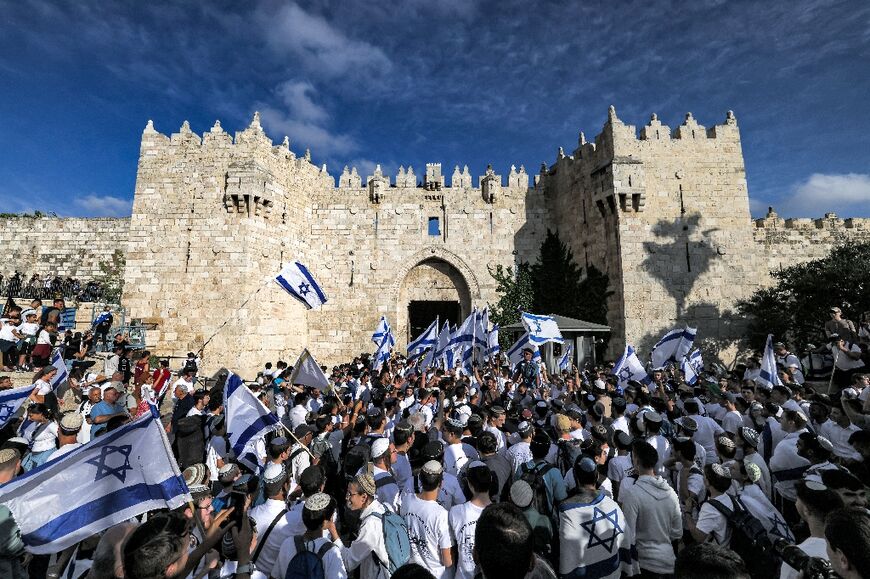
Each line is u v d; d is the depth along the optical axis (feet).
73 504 14.74
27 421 30.96
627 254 94.94
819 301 82.02
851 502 15.89
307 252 112.68
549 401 41.09
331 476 31.22
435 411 40.93
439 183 117.60
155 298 92.89
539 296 112.47
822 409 29.50
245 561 15.37
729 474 18.03
